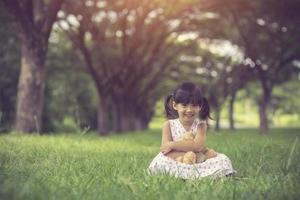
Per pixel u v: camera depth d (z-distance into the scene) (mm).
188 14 27219
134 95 40375
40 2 18547
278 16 25312
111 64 30531
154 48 30000
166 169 5781
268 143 9156
